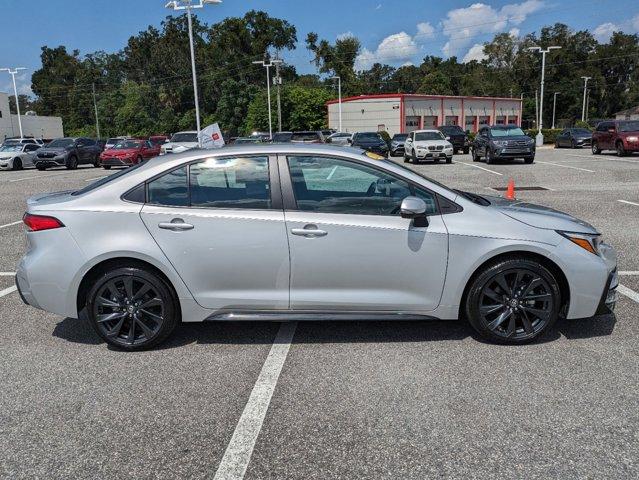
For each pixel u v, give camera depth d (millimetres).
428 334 4508
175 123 84562
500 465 2783
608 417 3201
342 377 3770
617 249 7363
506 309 4188
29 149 29781
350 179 4156
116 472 2807
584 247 4129
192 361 4098
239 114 77812
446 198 4172
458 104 61625
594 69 99562
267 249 4082
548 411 3273
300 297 4145
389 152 34812
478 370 3824
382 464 2812
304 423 3207
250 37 89812
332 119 61594
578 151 32938
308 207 4125
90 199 4219
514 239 4055
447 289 4141
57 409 3434
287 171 4168
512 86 98938
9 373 3949
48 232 4191
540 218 4230
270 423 3217
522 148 23266
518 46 100000
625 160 23547
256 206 4133
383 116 57344
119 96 96625
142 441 3072
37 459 2930
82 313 5238
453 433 3068
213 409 3391
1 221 10906
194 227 4098
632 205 11070
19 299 5723
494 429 3100
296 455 2906
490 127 25281
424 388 3582
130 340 4273
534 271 4102
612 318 4797
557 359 3979
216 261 4117
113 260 4203
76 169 28000
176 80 84688
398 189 4164
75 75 112375
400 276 4113
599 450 2891
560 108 101375
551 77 98125
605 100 105250
